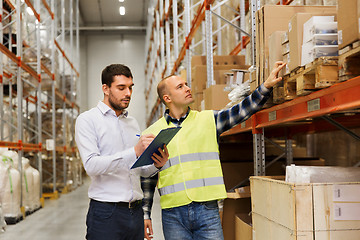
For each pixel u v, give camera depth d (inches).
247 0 269.7
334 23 80.4
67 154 500.7
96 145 91.6
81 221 267.4
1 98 319.3
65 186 458.6
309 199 83.2
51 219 276.4
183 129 106.8
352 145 228.7
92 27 844.0
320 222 82.8
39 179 337.4
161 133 81.7
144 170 98.7
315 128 182.1
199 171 103.8
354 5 68.8
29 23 409.1
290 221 84.7
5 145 261.1
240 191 138.0
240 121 105.3
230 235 143.8
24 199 293.6
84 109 860.6
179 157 104.1
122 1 759.7
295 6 110.2
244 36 249.3
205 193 102.4
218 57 227.9
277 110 111.0
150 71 731.4
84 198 406.3
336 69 77.9
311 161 194.4
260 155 129.2
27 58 377.1
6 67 331.3
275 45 101.4
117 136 94.9
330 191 83.4
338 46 75.9
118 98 92.4
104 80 93.9
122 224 92.0
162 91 110.0
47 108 515.5
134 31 892.0
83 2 764.6
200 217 101.8
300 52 87.6
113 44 886.4
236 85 154.0
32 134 443.8
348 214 83.1
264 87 97.0
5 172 255.9
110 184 92.1
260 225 107.3
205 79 219.9
